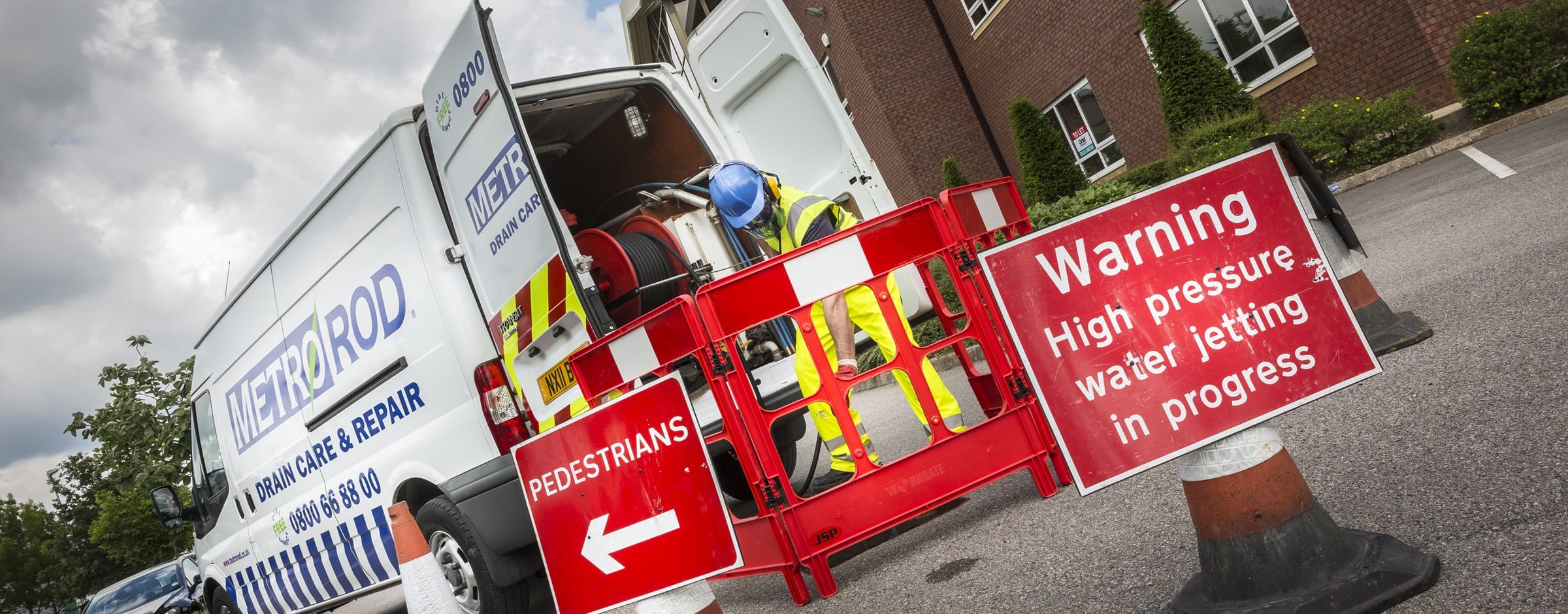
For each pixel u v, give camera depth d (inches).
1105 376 97.2
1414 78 434.0
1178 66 507.5
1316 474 126.3
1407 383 148.4
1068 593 115.3
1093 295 98.3
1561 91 373.7
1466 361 147.3
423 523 194.9
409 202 186.9
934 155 725.3
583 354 158.2
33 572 1966.0
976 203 162.1
